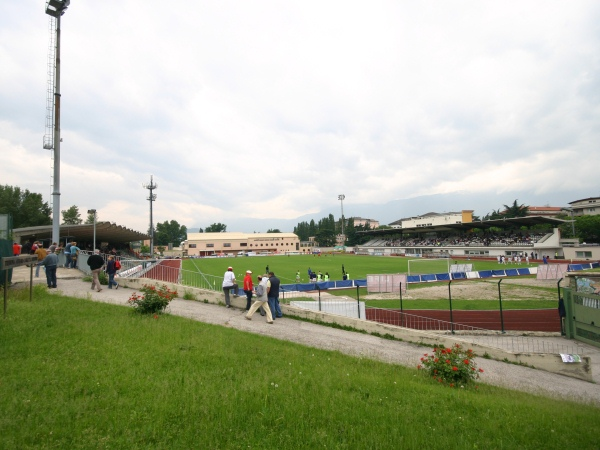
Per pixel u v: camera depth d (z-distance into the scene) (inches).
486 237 3336.6
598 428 243.1
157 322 422.0
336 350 433.7
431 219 4726.9
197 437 176.4
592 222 3100.4
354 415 213.9
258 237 5049.2
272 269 2155.5
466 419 229.5
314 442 179.6
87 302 503.5
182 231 6678.2
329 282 1320.1
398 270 2075.5
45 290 566.9
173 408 203.3
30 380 225.3
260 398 225.6
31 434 166.2
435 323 802.2
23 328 331.6
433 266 2285.9
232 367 290.4
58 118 924.0
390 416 218.7
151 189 2642.7
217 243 4869.6
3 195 2432.3
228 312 593.3
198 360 298.2
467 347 531.5
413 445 181.5
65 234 1824.6
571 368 497.0
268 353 353.4
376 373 339.3
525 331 740.7
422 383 324.8
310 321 603.8
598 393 422.3
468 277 1742.1
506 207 4379.9
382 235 4968.0
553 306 994.7
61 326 355.3
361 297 1140.5
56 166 921.5
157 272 1005.8
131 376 248.2
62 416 185.8
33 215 2504.9
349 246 5502.0
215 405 210.2
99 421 184.5
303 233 7455.7
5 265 369.4
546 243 2588.6
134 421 187.2
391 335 557.9
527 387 409.4
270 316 548.4
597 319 650.2
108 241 2994.6
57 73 919.0
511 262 2490.2
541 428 226.4
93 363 266.2
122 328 370.3
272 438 181.0
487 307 984.9
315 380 279.4
